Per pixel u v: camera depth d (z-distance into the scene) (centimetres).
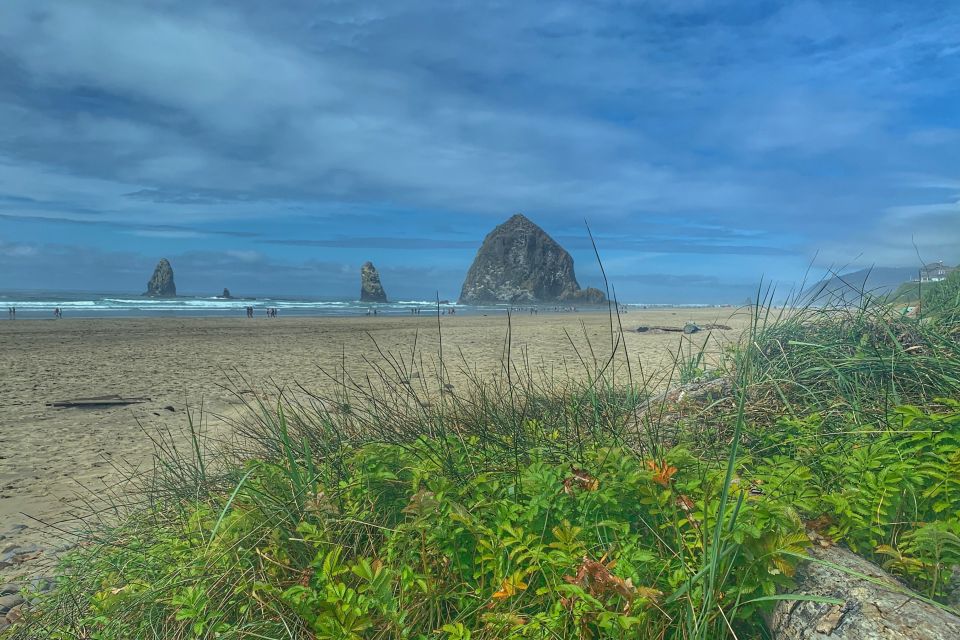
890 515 282
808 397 445
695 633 228
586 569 242
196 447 434
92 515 524
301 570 292
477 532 288
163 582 313
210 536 337
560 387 564
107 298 8744
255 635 266
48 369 1499
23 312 4769
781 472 319
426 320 4241
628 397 512
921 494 293
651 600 238
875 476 299
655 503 278
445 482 310
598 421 423
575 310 7938
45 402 1062
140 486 579
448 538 285
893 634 218
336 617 245
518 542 282
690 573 253
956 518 280
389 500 332
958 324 511
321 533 297
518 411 485
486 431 427
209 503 391
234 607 291
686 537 275
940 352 461
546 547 285
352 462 364
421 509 288
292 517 321
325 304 8556
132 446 760
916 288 619
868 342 491
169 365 1576
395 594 276
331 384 1135
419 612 271
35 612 349
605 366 456
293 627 274
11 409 1002
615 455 317
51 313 4694
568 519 294
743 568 253
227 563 304
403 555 292
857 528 280
